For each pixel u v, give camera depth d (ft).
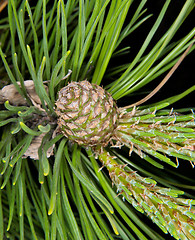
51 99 1.30
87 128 1.22
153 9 1.64
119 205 1.33
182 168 1.59
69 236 1.41
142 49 1.32
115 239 1.52
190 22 1.60
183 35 1.63
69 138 1.28
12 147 1.40
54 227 1.19
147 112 1.29
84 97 1.19
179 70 1.63
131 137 1.25
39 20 1.53
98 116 1.21
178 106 1.64
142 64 1.33
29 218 1.30
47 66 1.28
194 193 1.58
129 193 1.16
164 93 1.65
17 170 1.23
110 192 1.29
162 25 1.65
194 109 1.41
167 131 1.22
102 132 1.24
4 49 1.63
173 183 1.44
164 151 1.22
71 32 1.52
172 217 1.16
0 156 1.28
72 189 1.34
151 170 1.54
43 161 1.13
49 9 1.59
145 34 1.67
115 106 1.27
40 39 1.58
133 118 1.26
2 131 1.41
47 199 1.30
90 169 1.37
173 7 1.61
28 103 1.33
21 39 1.22
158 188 1.21
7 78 1.50
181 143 1.24
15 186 1.39
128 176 1.22
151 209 1.17
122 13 1.27
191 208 1.19
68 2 1.32
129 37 1.67
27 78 1.52
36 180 1.60
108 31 1.30
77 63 1.33
